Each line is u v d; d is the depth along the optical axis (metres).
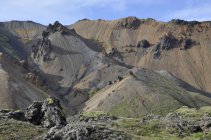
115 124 147.12
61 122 102.06
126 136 72.38
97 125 72.00
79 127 68.69
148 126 138.12
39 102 109.00
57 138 67.00
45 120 103.06
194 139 105.81
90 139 66.88
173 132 125.69
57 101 111.81
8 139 78.25
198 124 135.12
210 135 116.69
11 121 91.38
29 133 82.69
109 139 68.50
